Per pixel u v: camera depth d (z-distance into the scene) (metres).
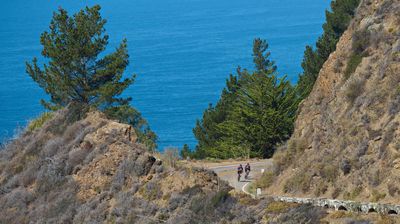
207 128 136.50
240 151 119.69
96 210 68.38
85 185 72.56
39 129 87.31
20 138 88.31
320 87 75.81
